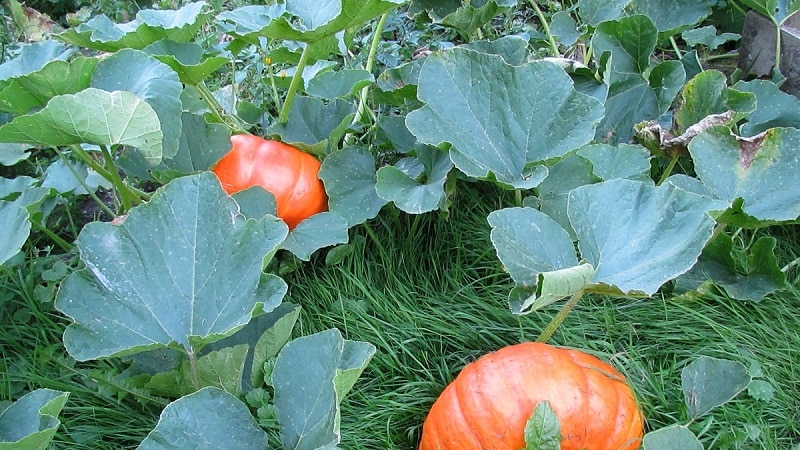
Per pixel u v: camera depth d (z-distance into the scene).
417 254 2.35
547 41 2.98
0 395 1.91
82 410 1.88
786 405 1.86
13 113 2.00
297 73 2.27
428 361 2.01
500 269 2.23
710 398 1.77
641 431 1.69
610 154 2.20
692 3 2.71
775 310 2.07
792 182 1.93
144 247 1.67
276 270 2.23
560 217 2.08
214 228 1.70
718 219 1.95
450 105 2.04
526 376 1.62
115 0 4.15
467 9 2.56
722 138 2.00
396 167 2.26
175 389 1.78
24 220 1.79
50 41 2.26
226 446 1.50
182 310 1.65
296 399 1.56
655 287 1.56
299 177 2.26
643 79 2.52
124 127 1.77
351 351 1.57
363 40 3.22
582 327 2.03
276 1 3.14
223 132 2.19
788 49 2.74
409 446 1.84
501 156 2.04
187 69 2.18
